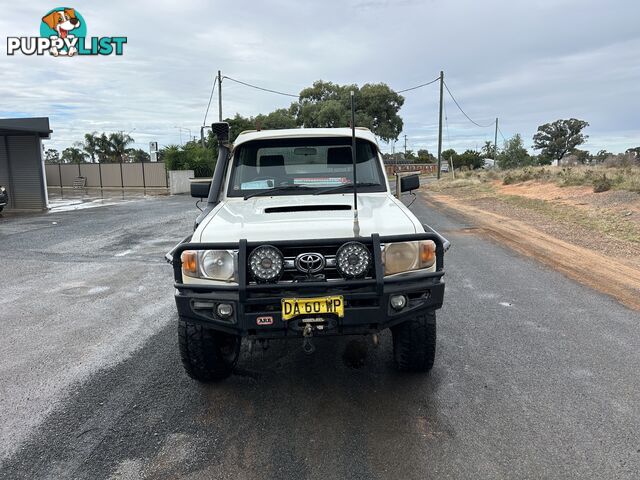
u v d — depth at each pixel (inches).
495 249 362.6
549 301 232.4
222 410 135.9
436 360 166.2
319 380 153.3
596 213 506.9
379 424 127.4
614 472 106.2
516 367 159.6
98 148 2036.2
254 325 123.1
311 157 176.6
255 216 140.5
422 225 144.4
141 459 114.2
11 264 340.2
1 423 130.8
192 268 127.0
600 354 169.3
